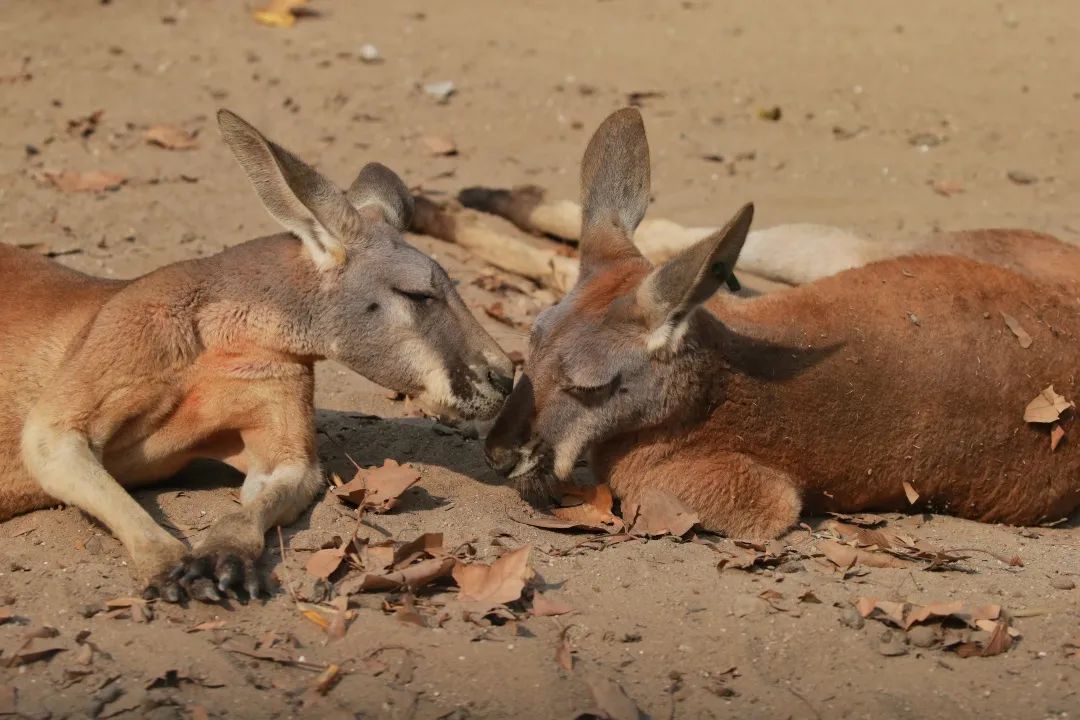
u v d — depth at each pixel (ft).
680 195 50.65
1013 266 35.29
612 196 31.42
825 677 23.75
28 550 26.81
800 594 26.16
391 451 32.42
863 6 73.87
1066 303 32.22
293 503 27.94
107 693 22.18
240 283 28.86
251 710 21.94
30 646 23.18
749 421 29.30
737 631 24.85
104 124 53.01
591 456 30.12
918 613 25.12
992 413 30.48
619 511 30.19
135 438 28.58
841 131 57.21
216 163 50.42
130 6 67.00
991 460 30.68
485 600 24.97
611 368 28.40
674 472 29.12
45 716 21.63
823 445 29.86
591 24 69.72
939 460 30.40
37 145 50.47
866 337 30.19
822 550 28.53
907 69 64.64
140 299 28.09
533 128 56.29
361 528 27.73
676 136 56.29
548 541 28.02
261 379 28.89
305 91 57.88
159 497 29.27
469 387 29.66
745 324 29.73
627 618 25.12
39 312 29.09
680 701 22.82
